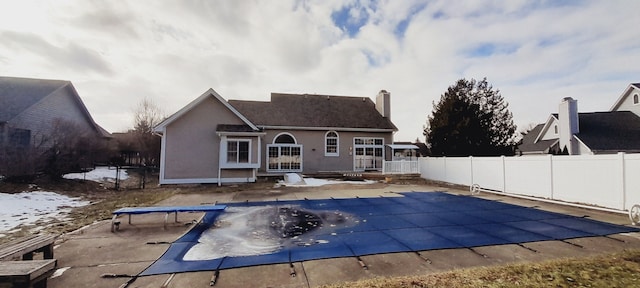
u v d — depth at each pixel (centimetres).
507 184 1260
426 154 3159
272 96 2478
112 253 508
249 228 701
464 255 488
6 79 1972
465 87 2558
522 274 392
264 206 1002
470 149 2172
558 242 559
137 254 504
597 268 409
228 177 1697
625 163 812
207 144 1691
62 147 1474
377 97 2605
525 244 549
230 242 581
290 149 2192
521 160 1185
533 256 480
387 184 1691
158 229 689
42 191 1219
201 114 1697
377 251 512
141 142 3117
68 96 2212
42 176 1390
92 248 537
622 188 816
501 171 1296
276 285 373
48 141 1486
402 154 2741
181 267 439
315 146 2238
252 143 1711
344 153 2295
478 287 353
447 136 2211
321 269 428
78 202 1107
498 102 2511
